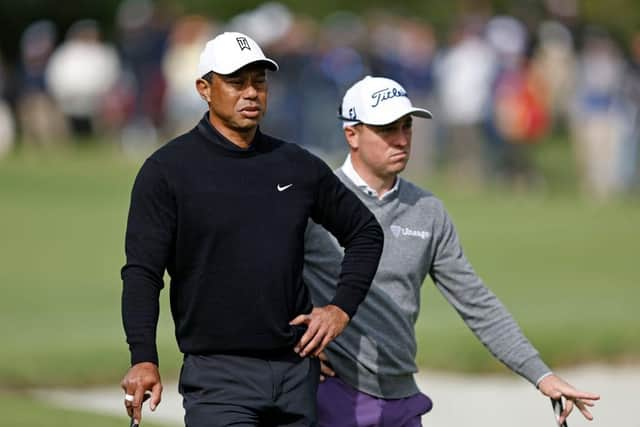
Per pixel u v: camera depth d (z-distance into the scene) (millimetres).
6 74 105188
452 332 38406
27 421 27609
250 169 18016
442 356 35781
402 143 20438
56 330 39375
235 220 17750
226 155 18000
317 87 83500
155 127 94812
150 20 95875
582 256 57125
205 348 17938
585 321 40656
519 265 54406
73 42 99125
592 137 78625
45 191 76625
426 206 20719
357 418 20297
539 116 79812
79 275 51344
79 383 33312
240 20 94875
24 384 32875
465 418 31078
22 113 99938
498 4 119250
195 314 17906
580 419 31141
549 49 99062
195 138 18109
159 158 17875
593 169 79062
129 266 17578
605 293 47625
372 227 18797
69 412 28891
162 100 93688
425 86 81875
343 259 18828
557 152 99312
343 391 20359
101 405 31469
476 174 80500
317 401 20031
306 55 84125
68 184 79562
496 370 35406
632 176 78375
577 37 112938
